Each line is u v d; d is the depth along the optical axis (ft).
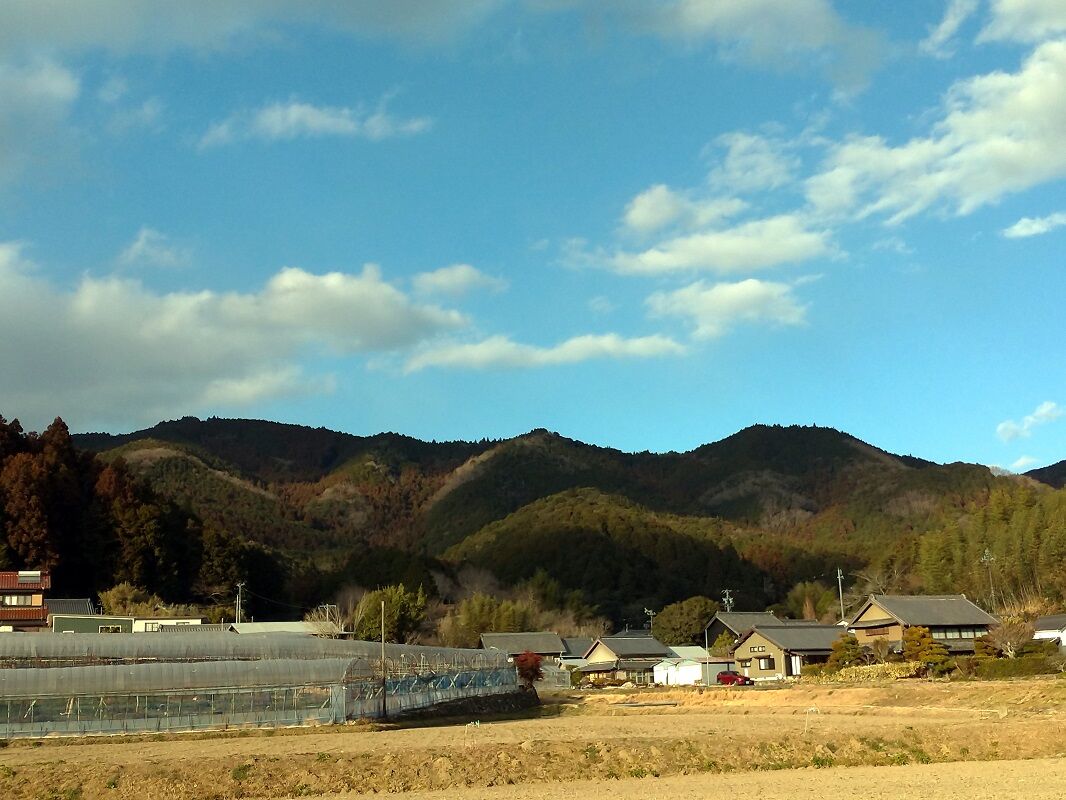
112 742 133.59
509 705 210.59
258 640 191.93
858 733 116.06
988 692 172.65
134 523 351.25
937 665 224.94
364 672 167.73
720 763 104.12
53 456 360.89
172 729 142.31
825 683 230.89
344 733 144.36
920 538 443.73
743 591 481.05
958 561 381.81
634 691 267.18
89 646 178.19
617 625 449.06
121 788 91.25
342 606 376.27
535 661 254.68
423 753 103.81
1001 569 347.77
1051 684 171.53
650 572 490.49
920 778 93.56
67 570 339.16
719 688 241.35
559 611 428.15
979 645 235.81
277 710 150.82
